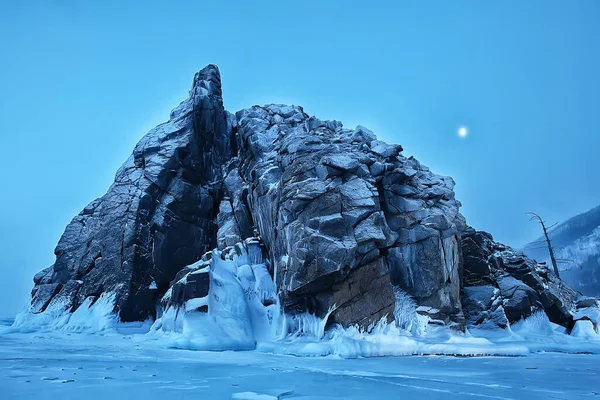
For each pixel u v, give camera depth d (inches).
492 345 475.2
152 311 708.0
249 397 191.5
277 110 873.5
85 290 714.2
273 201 624.7
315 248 501.4
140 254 722.8
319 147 616.1
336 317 495.2
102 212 773.9
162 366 318.7
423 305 535.5
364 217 531.2
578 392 213.9
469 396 199.9
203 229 804.6
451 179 685.3
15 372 265.9
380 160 605.3
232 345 501.4
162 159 815.7
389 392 210.4
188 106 936.3
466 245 725.9
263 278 616.7
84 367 298.7
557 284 842.8
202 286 550.6
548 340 585.9
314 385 232.7
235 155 925.8
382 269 515.8
